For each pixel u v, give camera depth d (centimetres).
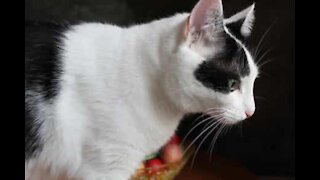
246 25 71
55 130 68
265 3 90
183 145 91
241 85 67
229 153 100
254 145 99
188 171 92
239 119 67
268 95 95
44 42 68
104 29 71
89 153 69
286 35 91
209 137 99
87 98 67
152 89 68
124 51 68
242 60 67
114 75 67
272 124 97
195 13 63
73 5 90
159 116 69
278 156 99
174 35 66
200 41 65
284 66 92
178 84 66
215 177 91
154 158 82
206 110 68
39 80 67
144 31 69
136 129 68
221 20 64
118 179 71
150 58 67
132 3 94
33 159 69
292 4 89
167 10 95
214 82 65
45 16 88
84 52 68
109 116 67
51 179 72
